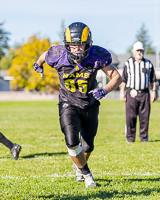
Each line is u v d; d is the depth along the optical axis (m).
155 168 14.12
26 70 120.06
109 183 11.68
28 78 121.50
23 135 25.67
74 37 10.30
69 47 10.54
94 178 12.32
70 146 10.70
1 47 84.81
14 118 41.50
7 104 81.94
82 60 10.68
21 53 121.88
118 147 19.50
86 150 11.82
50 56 11.11
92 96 11.21
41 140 22.95
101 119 39.25
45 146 20.30
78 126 10.99
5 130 28.86
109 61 10.74
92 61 10.67
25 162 15.66
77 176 11.98
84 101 11.05
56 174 13.33
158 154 17.11
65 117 10.99
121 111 53.78
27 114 48.59
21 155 17.50
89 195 10.20
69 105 11.11
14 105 76.88
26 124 34.19
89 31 10.53
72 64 10.68
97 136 24.80
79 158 10.95
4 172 13.70
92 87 11.13
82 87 10.89
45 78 117.94
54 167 14.54
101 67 10.70
